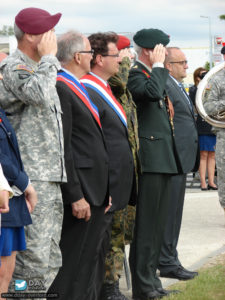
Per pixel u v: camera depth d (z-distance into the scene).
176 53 8.91
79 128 5.85
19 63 5.34
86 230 5.91
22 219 4.98
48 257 5.31
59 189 5.44
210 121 10.65
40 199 5.23
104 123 6.49
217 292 7.51
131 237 7.19
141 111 7.49
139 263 7.37
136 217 7.42
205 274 8.30
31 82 5.17
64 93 5.72
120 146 6.53
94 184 5.90
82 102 5.87
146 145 7.41
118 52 6.66
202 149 16.39
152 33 7.49
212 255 9.62
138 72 7.41
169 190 7.70
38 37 5.42
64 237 5.89
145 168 7.36
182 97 8.81
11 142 5.02
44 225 5.27
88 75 6.62
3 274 5.00
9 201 4.91
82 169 5.83
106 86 6.69
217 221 12.34
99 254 6.52
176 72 8.97
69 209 5.88
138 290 7.35
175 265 8.38
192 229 11.58
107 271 6.96
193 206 14.14
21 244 5.06
